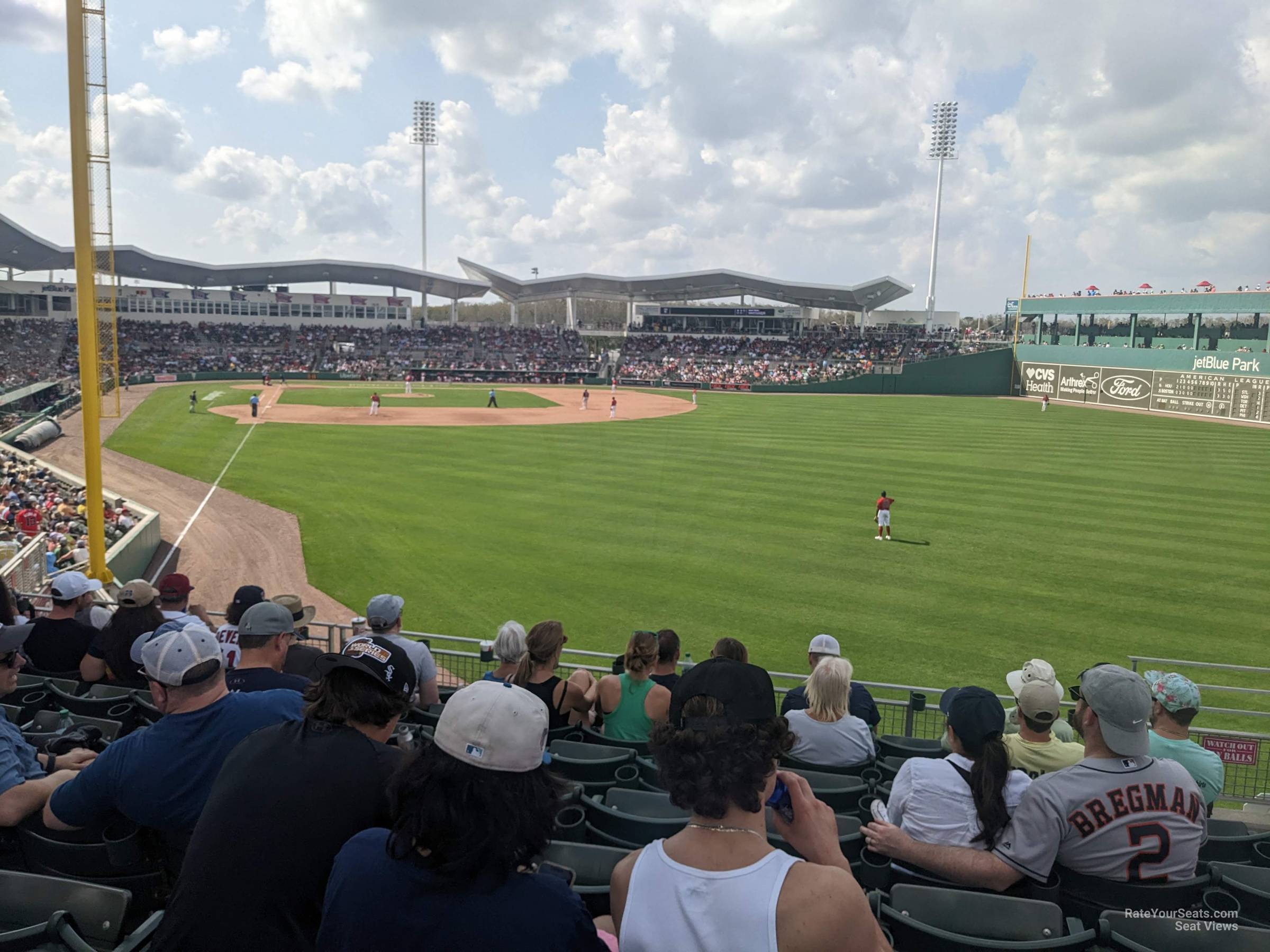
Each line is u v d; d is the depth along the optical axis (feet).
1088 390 239.50
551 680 23.47
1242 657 48.21
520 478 104.78
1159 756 17.46
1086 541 73.72
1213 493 96.68
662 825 15.31
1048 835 12.93
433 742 7.77
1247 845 16.40
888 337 337.52
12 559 52.47
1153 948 11.92
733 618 54.08
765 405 220.02
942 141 332.80
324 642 42.39
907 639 50.37
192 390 221.25
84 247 43.27
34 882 11.52
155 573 65.31
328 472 108.06
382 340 320.29
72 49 41.11
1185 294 215.51
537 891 7.44
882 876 14.33
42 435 126.72
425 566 65.92
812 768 21.15
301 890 9.25
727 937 7.29
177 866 12.45
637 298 351.87
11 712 20.52
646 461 119.03
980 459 122.21
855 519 82.12
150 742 12.08
